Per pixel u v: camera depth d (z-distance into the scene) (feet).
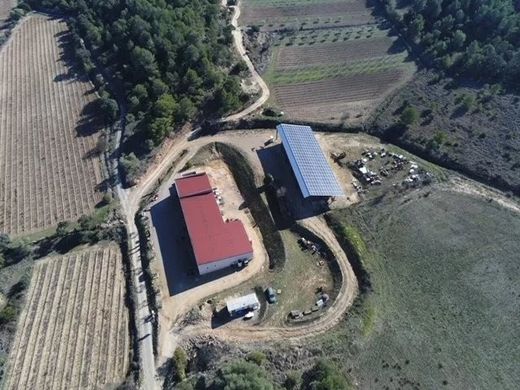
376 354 247.09
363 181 349.00
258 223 322.75
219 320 264.31
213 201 314.76
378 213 325.42
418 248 303.07
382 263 294.05
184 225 315.17
